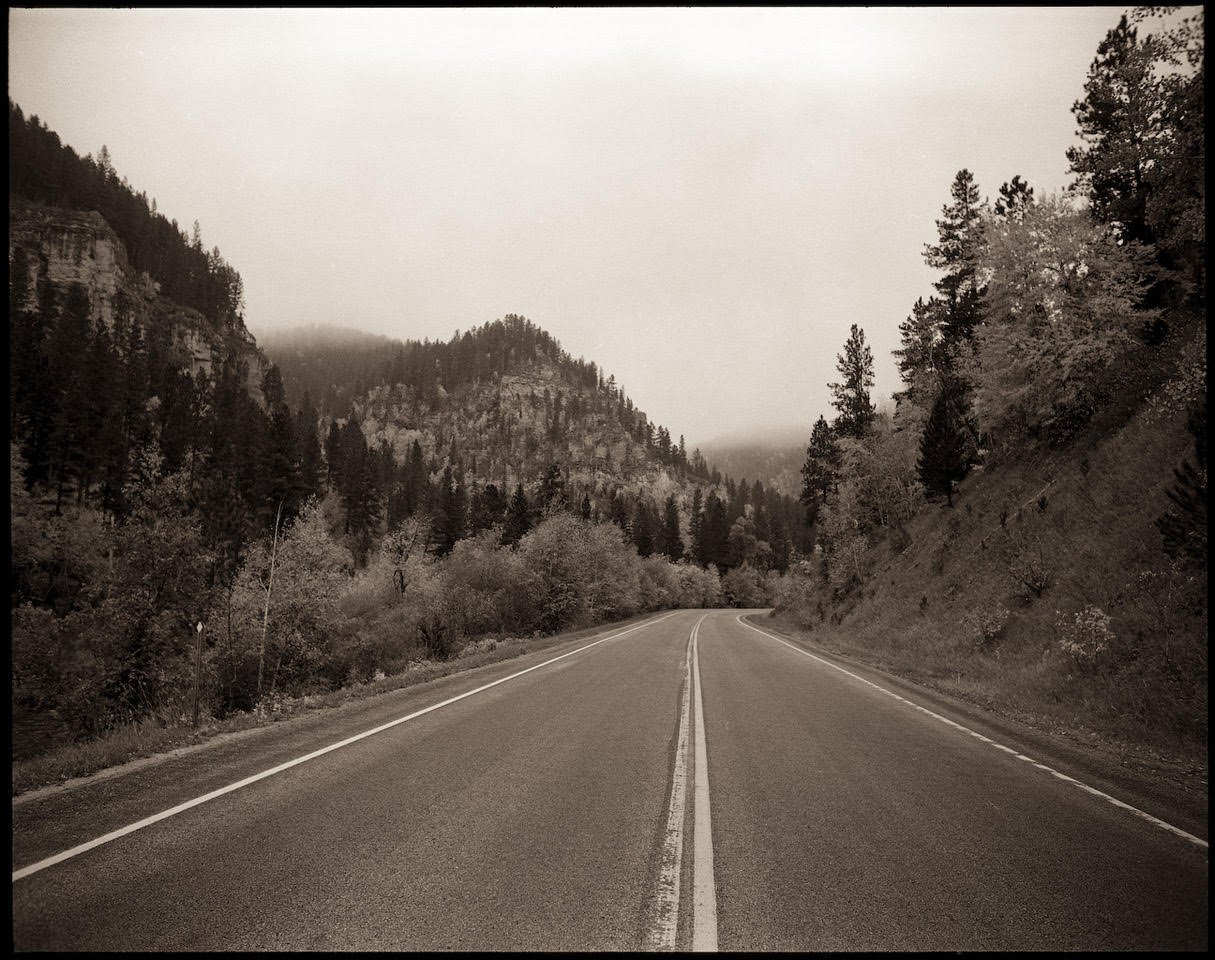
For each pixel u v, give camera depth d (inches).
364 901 140.4
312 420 5265.8
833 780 238.8
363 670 976.9
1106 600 512.4
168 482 737.0
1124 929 134.8
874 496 1539.1
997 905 144.0
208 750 273.9
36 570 1131.3
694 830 184.5
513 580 1344.7
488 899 141.7
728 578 3860.7
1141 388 756.6
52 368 2397.9
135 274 5502.0
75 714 649.6
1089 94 840.9
